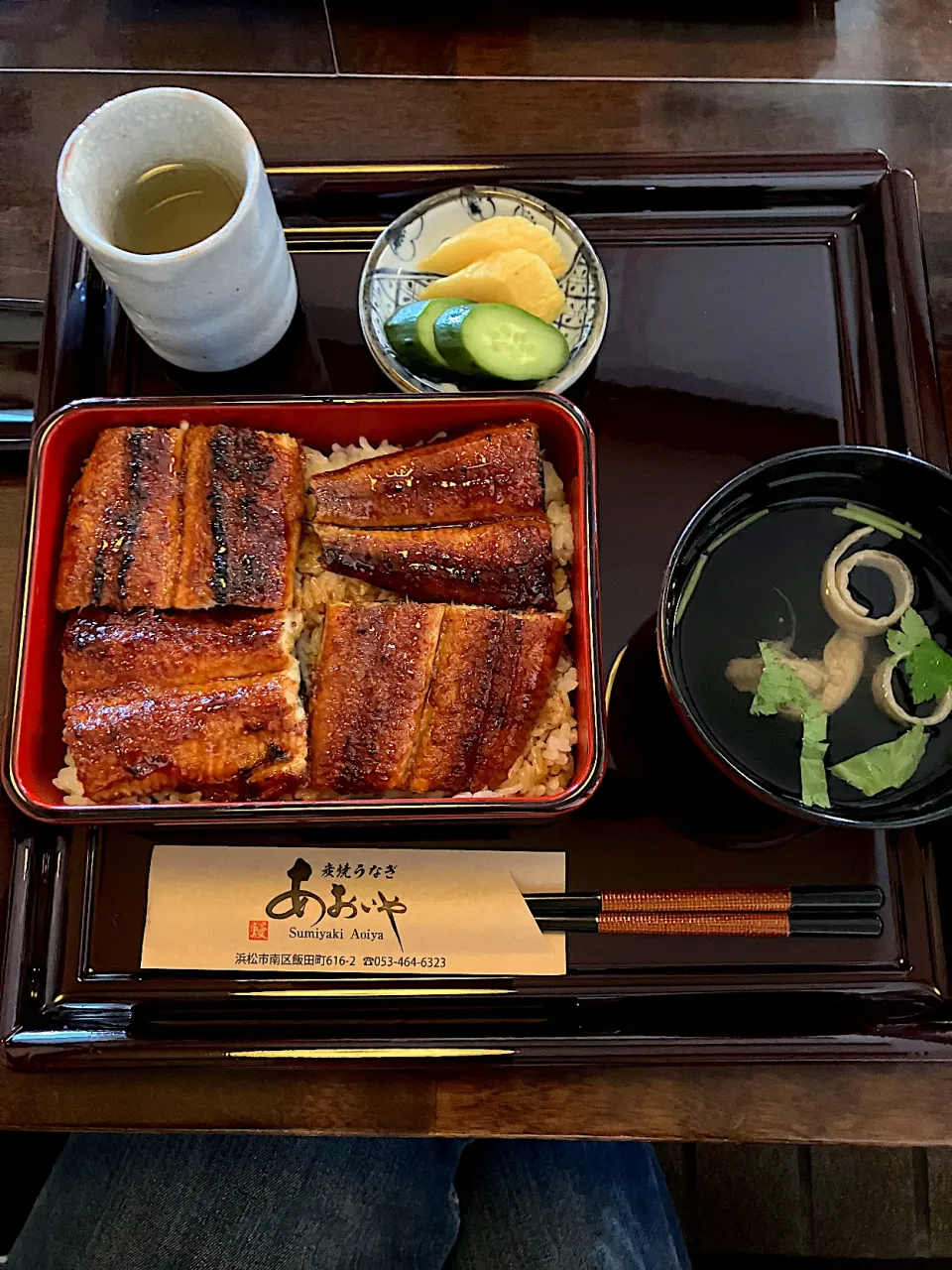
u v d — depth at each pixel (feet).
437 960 1.05
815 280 1.27
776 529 1.11
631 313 1.25
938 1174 1.56
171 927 1.05
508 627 1.06
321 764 1.05
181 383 1.23
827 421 1.22
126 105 1.02
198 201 1.13
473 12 1.42
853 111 1.38
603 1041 1.01
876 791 1.04
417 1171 1.30
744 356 1.24
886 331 1.22
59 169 1.00
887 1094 1.01
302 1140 1.30
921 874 1.08
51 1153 1.40
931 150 1.37
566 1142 1.40
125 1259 1.23
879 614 1.09
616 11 1.43
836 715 1.07
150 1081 1.02
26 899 1.05
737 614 1.10
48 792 1.05
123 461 1.07
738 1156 1.57
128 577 1.04
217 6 1.41
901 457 1.02
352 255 1.27
